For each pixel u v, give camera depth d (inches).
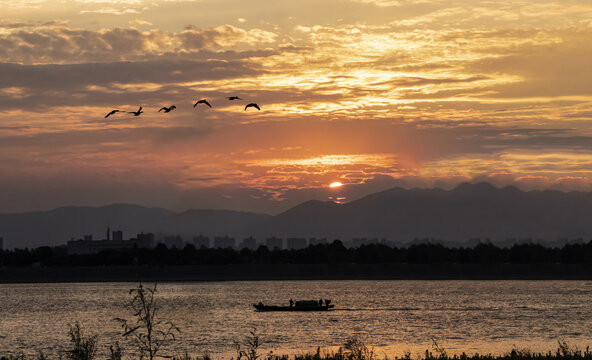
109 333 5738.2
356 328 6200.8
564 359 2736.2
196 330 5689.0
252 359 2064.5
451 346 4616.1
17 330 6422.2
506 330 5920.3
